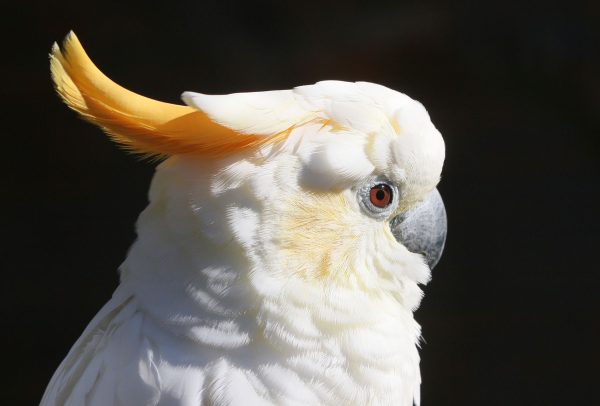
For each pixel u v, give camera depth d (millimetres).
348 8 15328
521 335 13102
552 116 15836
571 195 15195
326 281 5438
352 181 5422
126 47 15195
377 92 5719
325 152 5285
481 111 16000
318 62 15094
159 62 15148
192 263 5246
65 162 15328
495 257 14242
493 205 15094
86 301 13594
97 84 5082
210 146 5211
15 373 12664
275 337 5266
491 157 15789
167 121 5172
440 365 12844
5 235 14406
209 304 5223
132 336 5348
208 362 5246
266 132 5168
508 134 16016
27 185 15070
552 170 15570
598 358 12781
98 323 5719
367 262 5707
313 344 5352
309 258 5352
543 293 13633
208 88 15008
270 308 5234
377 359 5555
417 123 5656
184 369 5219
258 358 5273
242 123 5066
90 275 13969
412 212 6152
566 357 12828
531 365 12766
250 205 5207
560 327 13164
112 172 15391
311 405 5336
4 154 15188
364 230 5609
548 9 15391
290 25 15250
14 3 15008
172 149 5254
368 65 15320
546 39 15367
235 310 5223
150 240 5398
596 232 14562
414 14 15398
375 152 5469
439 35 15484
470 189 15328
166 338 5309
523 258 14195
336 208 5430
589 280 13773
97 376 5426
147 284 5367
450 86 15711
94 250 14312
